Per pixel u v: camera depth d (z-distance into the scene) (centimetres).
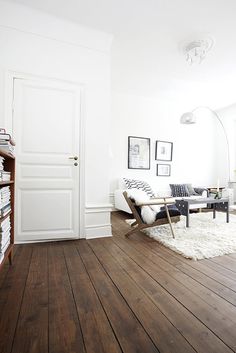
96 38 251
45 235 230
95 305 118
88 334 96
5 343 90
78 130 246
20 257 188
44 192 231
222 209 336
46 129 232
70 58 241
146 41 267
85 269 166
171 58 308
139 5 209
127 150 459
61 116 238
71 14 222
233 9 214
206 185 548
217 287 139
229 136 536
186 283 144
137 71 349
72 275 155
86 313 111
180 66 332
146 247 219
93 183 252
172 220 261
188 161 528
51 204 234
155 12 218
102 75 256
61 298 125
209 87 416
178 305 119
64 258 187
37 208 229
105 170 258
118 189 435
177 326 101
